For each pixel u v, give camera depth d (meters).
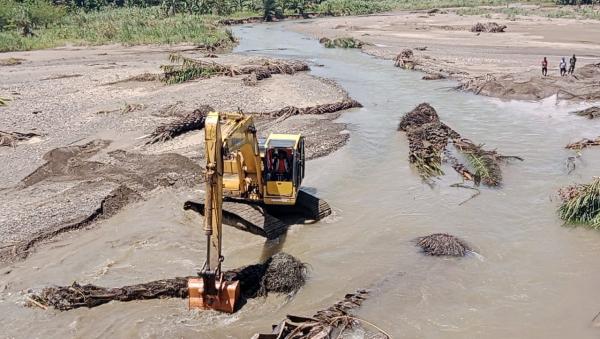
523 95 40.75
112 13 96.50
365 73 51.84
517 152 28.59
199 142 29.41
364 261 17.94
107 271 17.23
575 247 18.66
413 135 30.31
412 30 84.94
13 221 19.98
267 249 18.69
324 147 29.17
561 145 29.70
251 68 49.75
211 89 42.41
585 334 14.12
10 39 66.75
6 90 42.25
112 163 26.23
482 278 16.84
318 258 18.12
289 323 13.86
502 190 23.72
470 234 19.75
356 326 14.34
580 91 40.47
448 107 38.25
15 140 29.42
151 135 30.05
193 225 20.45
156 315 14.94
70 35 75.12
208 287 14.74
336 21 104.38
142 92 41.59
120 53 63.97
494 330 14.38
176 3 104.06
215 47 68.94
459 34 78.19
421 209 21.91
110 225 20.44
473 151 27.33
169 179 24.25
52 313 15.09
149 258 18.03
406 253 18.39
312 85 44.38
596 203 20.36
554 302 15.57
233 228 20.19
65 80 46.50
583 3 128.12
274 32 89.88
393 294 16.02
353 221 20.89
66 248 18.61
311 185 24.42
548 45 64.69
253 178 19.94
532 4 135.62
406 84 46.31
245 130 17.42
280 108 36.94
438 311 15.21
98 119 33.84
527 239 19.30
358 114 36.59
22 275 16.95
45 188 23.30
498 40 70.44
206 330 14.31
